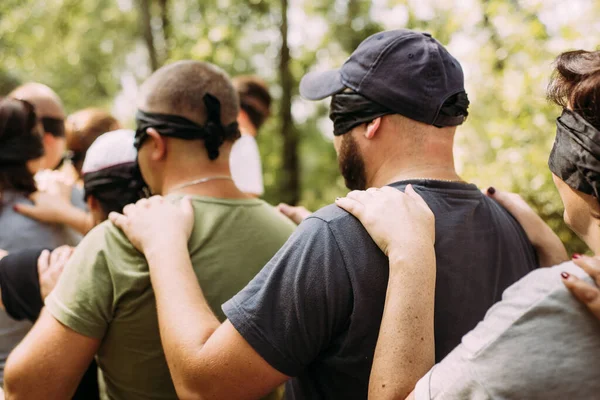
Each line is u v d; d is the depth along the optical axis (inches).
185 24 488.1
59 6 547.5
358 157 55.7
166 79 66.3
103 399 67.7
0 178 91.9
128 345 61.2
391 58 53.4
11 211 91.6
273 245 67.7
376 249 48.5
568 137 40.9
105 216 80.0
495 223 55.7
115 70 613.9
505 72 183.6
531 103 167.2
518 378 37.2
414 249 46.4
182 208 63.4
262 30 486.0
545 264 60.7
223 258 63.8
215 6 482.6
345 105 55.0
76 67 599.5
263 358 48.4
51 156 112.3
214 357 49.6
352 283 47.9
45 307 60.9
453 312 50.5
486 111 193.2
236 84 142.5
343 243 48.6
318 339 48.8
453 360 40.2
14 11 523.2
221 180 67.9
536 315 37.7
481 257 52.9
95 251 61.2
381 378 43.9
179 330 53.0
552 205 161.5
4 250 89.3
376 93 53.3
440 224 51.3
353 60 55.4
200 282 62.5
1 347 76.0
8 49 534.0
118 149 78.7
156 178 69.4
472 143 190.7
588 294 36.5
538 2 181.9
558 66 42.9
